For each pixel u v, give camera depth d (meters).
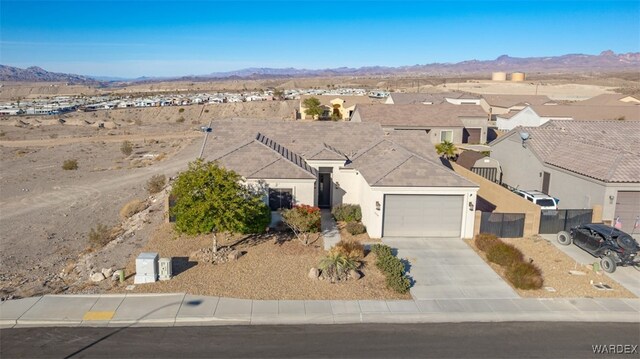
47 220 31.34
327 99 89.44
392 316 15.95
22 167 50.44
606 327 15.56
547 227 24.58
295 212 22.41
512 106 78.50
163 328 14.93
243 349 13.75
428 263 20.75
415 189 23.45
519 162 33.28
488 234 23.25
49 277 19.98
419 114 53.84
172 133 81.00
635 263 20.12
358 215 26.23
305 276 18.75
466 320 15.88
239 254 20.80
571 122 34.62
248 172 25.41
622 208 24.98
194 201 19.88
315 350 13.76
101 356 13.30
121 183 42.78
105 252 21.80
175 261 20.16
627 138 32.31
